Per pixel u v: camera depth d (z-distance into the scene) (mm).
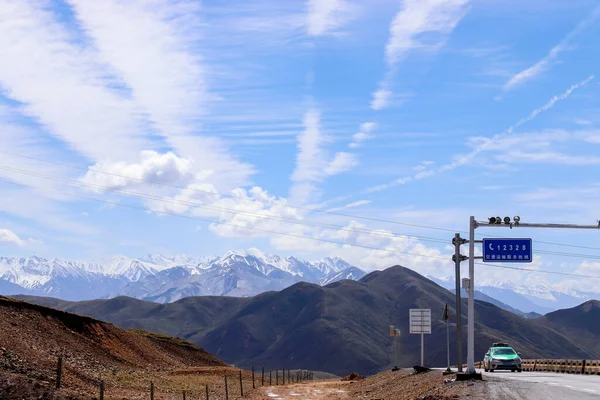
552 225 45156
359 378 111375
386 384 68562
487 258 44750
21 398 33562
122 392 48344
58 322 74125
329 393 68562
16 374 39688
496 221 45219
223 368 92875
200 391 61250
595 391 32312
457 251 49750
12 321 64812
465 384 40438
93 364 63219
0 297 71750
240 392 66062
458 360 50344
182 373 82625
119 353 80188
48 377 42062
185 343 119062
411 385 55938
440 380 48969
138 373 65688
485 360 63125
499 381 41812
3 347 47469
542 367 69875
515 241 44688
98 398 39844
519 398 30328
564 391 32500
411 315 94375
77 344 71812
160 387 58062
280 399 60031
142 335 107938
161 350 102438
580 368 58219
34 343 60844
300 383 97250
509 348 61406
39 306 73875
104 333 82625
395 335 101188
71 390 39781
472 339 44844
